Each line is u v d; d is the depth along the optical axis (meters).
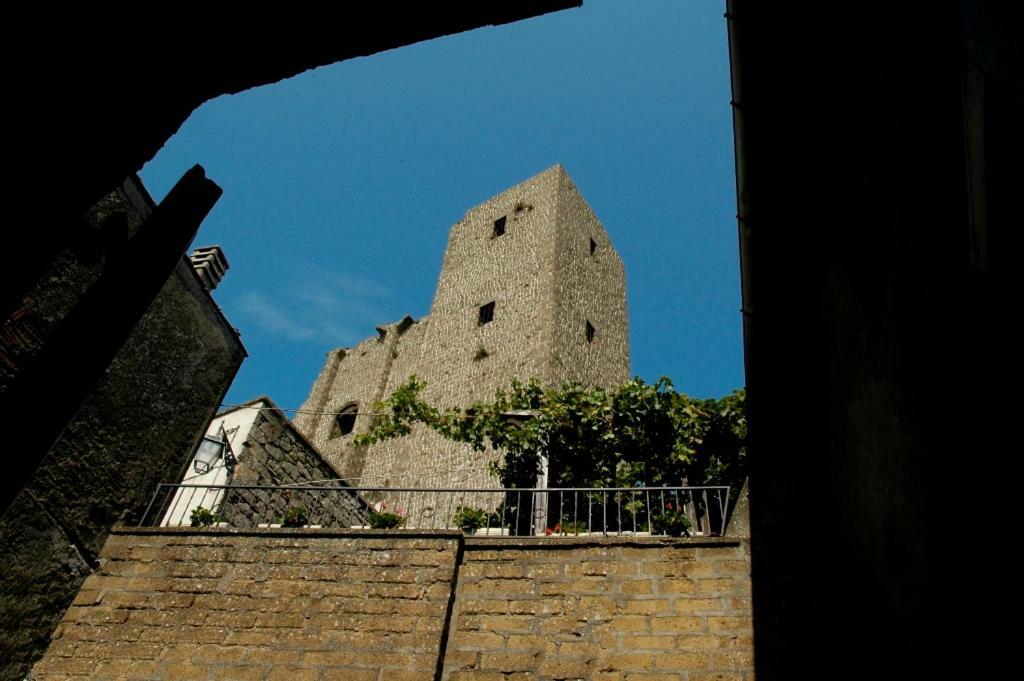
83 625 6.59
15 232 1.64
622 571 6.34
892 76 3.34
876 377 4.28
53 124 1.69
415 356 31.00
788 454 6.48
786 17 4.57
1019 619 2.42
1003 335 2.42
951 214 2.62
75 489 7.01
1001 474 2.45
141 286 1.87
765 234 5.51
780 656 5.53
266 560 6.90
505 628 6.17
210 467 10.07
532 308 23.73
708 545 6.34
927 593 3.67
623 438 9.81
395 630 6.16
